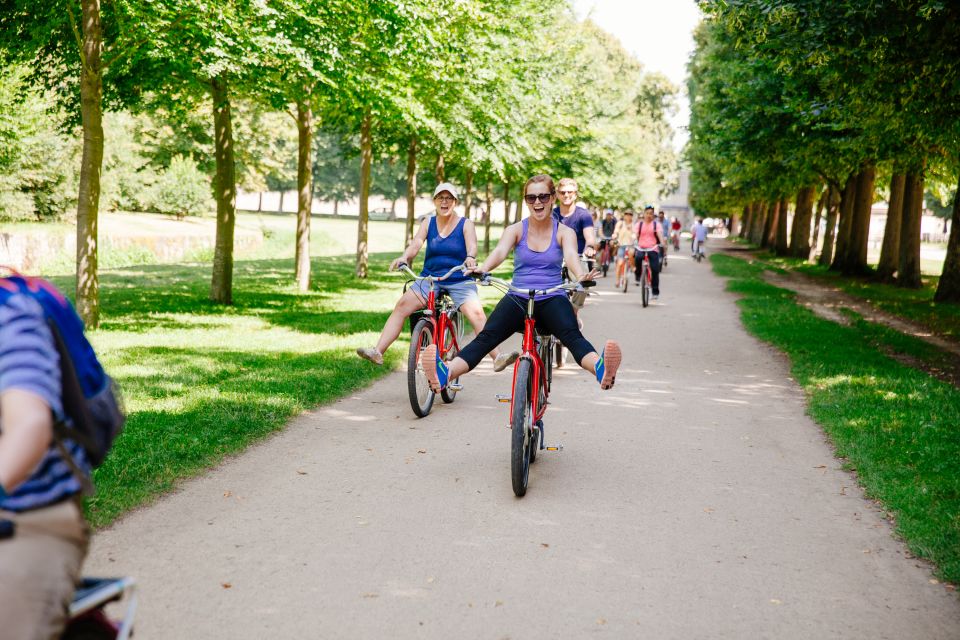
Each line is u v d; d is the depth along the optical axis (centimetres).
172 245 3978
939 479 564
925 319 1669
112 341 1128
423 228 803
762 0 1094
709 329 1414
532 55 2316
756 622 370
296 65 1253
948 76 1121
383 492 541
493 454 638
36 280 211
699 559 441
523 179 3059
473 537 466
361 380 901
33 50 1311
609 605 384
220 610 368
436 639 347
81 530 208
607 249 2595
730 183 3672
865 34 1037
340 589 394
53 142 4009
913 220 2456
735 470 611
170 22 1144
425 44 1413
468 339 1148
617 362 553
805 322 1486
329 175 8994
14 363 190
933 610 384
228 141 1600
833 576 421
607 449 664
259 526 473
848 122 1511
